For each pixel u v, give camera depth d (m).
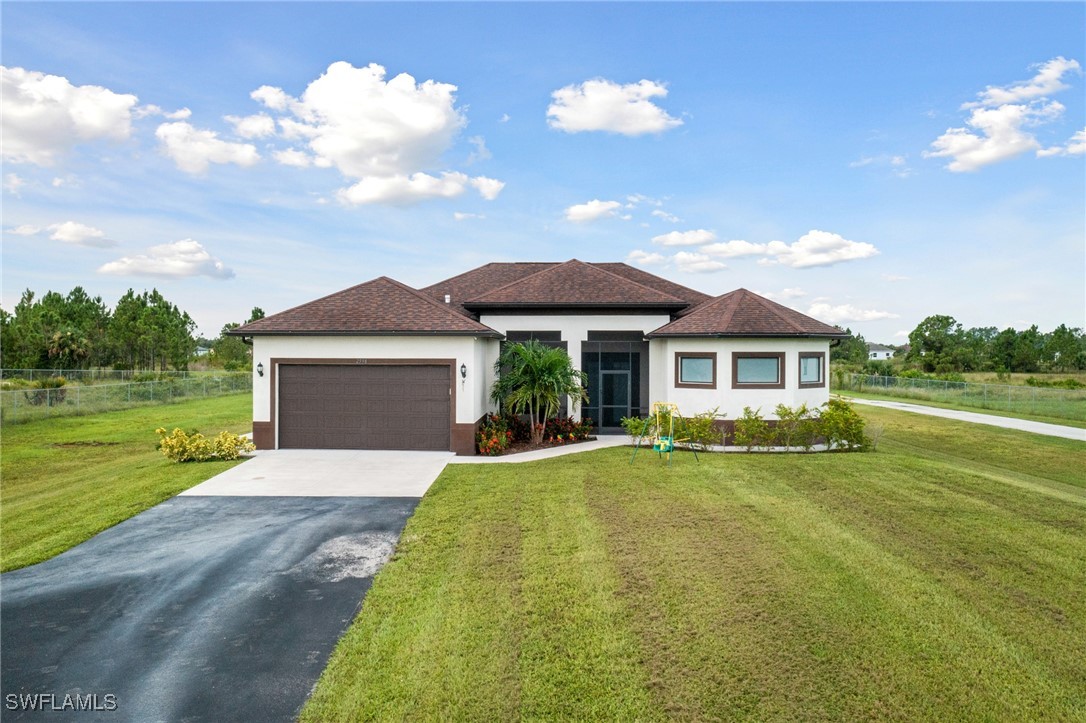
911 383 41.41
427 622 6.27
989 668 5.36
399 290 18.19
